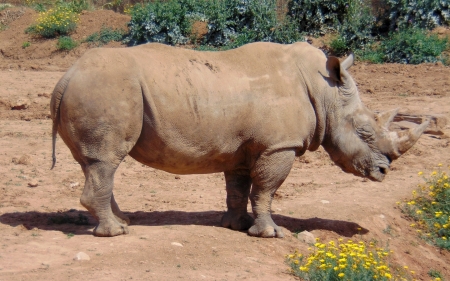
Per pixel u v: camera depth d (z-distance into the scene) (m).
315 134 8.63
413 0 26.22
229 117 8.01
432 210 10.85
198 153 8.04
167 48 8.15
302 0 27.06
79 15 30.98
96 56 7.77
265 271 7.36
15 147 13.73
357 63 24.44
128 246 7.58
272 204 10.36
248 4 26.75
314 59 8.56
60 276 6.50
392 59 24.67
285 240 8.55
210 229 8.61
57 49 28.22
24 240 7.77
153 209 9.92
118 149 7.73
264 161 8.25
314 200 10.66
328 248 8.26
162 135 7.80
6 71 24.52
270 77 8.27
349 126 8.66
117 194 10.83
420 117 15.52
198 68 8.02
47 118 16.86
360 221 9.87
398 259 9.27
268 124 8.15
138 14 27.52
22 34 30.25
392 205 10.73
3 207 9.59
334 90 8.56
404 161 13.20
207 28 27.64
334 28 26.86
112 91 7.61
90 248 7.46
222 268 7.26
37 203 9.94
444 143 14.38
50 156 13.12
